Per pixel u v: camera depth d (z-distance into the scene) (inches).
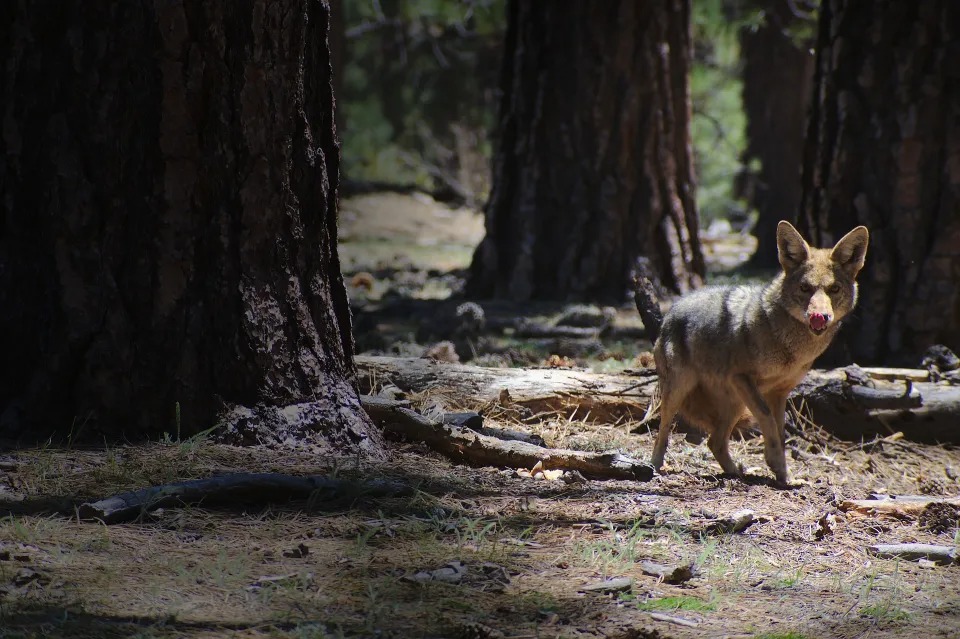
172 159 408.2
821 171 639.1
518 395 529.0
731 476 450.3
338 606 273.7
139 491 340.2
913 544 349.7
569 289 922.1
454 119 2349.9
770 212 1311.5
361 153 2320.4
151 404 416.8
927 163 604.4
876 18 613.9
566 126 920.3
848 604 296.7
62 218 411.2
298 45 421.1
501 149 956.6
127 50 405.7
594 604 283.6
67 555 294.7
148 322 414.6
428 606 276.1
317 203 435.5
